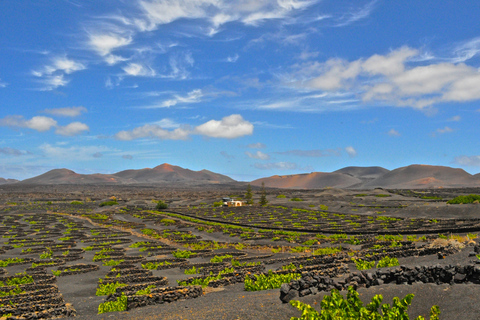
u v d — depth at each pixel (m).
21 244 59.97
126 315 16.31
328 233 62.03
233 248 50.78
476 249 21.47
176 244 58.97
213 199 176.88
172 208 139.50
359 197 151.25
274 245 51.12
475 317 11.79
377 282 16.08
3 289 26.36
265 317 13.81
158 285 26.00
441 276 14.97
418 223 65.44
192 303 17.27
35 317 18.36
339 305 13.01
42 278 33.41
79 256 47.81
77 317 17.02
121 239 66.06
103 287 26.83
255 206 135.50
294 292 15.39
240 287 23.38
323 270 21.55
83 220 106.19
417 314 13.14
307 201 143.88
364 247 42.00
